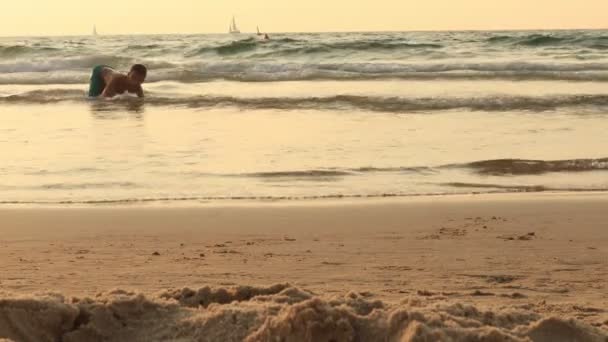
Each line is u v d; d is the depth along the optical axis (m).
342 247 7.18
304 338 3.59
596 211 8.75
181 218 8.53
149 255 6.90
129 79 20.78
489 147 12.95
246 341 3.67
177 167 11.55
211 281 5.89
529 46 36.81
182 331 3.87
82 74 27.78
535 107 17.39
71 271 6.25
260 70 27.20
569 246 7.20
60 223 8.31
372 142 13.41
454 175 10.98
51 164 11.84
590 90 20.62
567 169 11.35
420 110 17.25
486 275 6.14
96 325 3.95
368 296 5.31
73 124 16.08
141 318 4.03
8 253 6.99
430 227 8.03
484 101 17.94
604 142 13.34
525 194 9.82
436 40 40.84
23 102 20.52
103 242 7.46
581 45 36.38
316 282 5.87
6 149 13.08
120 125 15.83
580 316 4.82
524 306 5.05
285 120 16.12
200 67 27.83
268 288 4.51
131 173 11.16
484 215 8.59
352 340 3.60
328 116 16.58
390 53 33.88
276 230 7.95
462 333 3.55
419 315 3.64
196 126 15.49
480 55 33.31
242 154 12.47
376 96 19.09
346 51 33.66
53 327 3.93
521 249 7.08
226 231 7.92
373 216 8.58
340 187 10.26
